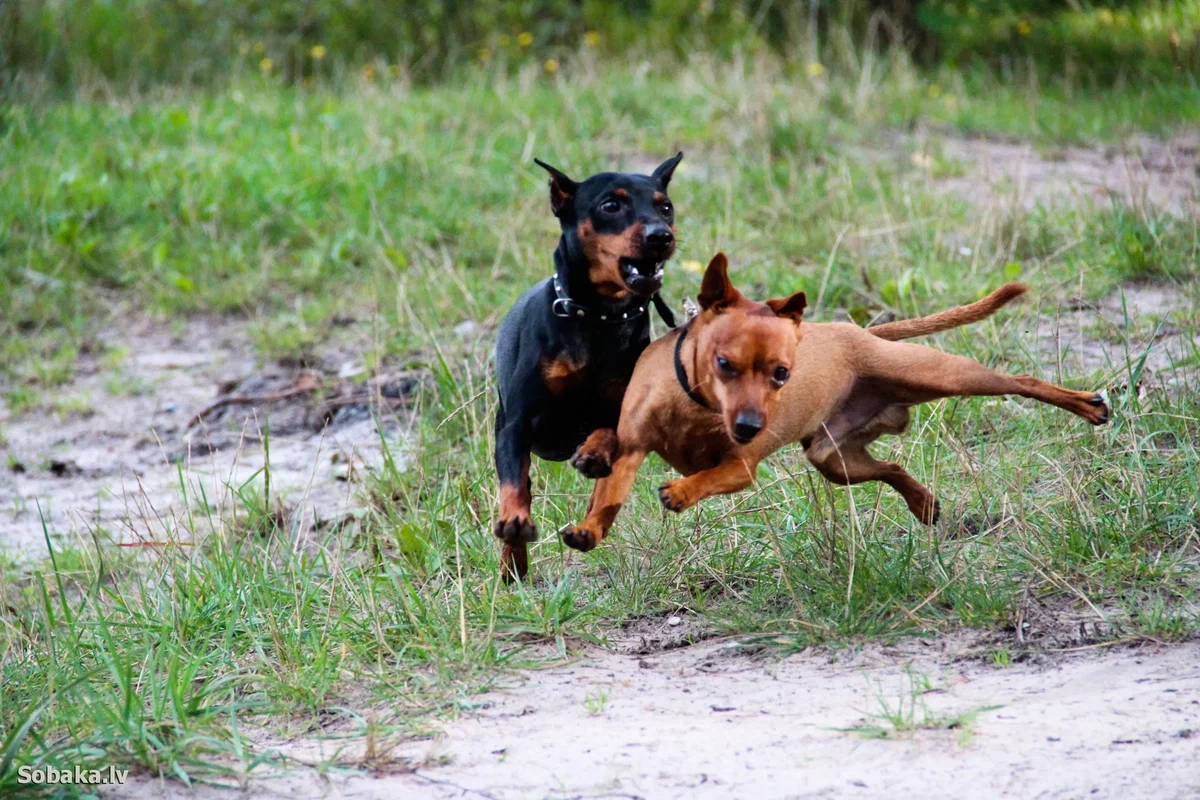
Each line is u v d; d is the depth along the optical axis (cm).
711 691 723
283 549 1031
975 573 826
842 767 607
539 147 1942
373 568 966
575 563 955
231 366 1499
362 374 1377
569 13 2698
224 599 898
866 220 1548
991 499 920
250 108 2239
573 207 844
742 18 2611
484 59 2572
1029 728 630
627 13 2747
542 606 852
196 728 713
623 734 668
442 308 1451
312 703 755
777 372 708
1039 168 1845
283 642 830
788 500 941
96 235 1753
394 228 1692
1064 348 1168
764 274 1423
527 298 886
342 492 1192
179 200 1816
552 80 2455
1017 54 2575
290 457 1284
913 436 1025
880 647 761
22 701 793
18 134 2048
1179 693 657
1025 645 743
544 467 1069
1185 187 1655
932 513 865
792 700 698
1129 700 653
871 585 814
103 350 1573
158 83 2422
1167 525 858
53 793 642
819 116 2028
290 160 1922
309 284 1634
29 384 1504
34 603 1022
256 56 2628
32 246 1738
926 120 2114
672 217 849
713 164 1853
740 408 695
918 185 1705
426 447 1162
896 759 609
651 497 995
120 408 1430
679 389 742
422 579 953
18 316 1634
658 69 2392
